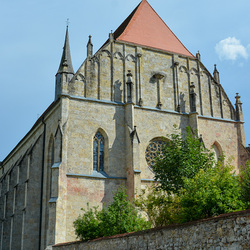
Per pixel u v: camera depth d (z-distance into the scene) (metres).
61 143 52.22
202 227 22.25
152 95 61.69
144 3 73.00
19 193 65.25
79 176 52.81
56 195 49.88
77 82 56.84
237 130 66.94
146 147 58.47
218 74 68.75
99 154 56.06
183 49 69.12
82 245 36.62
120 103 58.50
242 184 35.72
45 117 62.09
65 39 68.75
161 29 70.12
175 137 43.53
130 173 54.78
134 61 62.06
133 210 42.28
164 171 41.78
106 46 60.59
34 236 59.62
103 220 39.72
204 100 65.81
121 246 29.62
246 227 19.61
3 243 68.94
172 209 39.47
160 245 25.31
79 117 55.41
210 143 63.53
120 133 57.44
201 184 30.77
